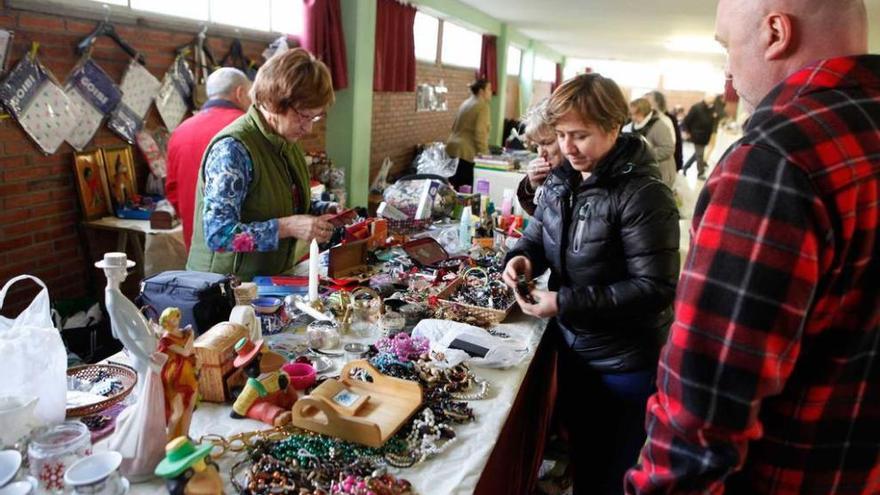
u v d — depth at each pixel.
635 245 1.33
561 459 2.19
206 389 1.12
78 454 0.85
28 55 2.49
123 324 0.89
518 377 1.34
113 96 2.90
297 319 1.56
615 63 15.62
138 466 0.89
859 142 0.61
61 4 2.58
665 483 0.69
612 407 1.52
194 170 2.45
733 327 0.62
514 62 10.00
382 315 1.56
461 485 0.94
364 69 4.92
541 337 1.60
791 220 0.60
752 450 0.73
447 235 2.52
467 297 1.75
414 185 2.87
